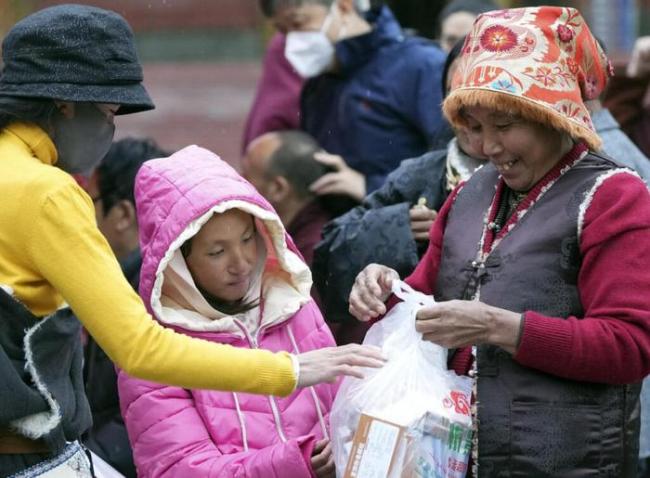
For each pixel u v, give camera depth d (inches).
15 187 282.8
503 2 1018.7
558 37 291.9
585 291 290.4
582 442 289.1
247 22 1278.3
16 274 284.8
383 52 483.5
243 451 311.6
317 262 397.7
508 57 289.7
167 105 1127.0
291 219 467.8
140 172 326.3
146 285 317.4
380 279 316.8
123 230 450.0
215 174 320.5
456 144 386.3
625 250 286.7
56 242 279.7
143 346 278.5
